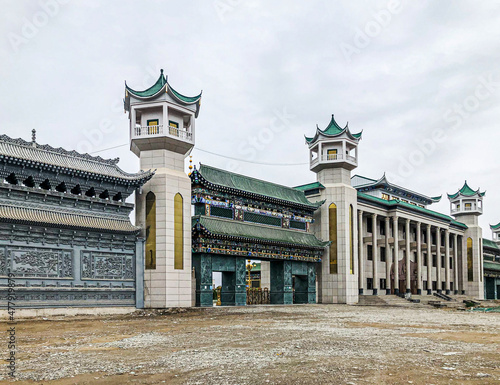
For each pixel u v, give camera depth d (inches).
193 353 722.8
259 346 802.8
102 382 527.5
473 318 1536.7
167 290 1729.8
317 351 739.4
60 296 1481.3
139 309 1691.7
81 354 720.3
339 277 2498.8
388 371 574.6
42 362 650.2
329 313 1695.4
